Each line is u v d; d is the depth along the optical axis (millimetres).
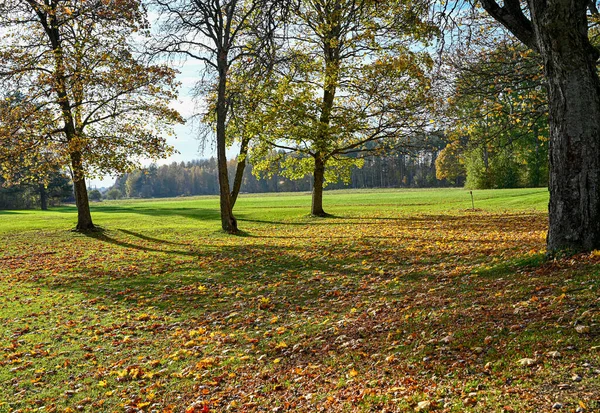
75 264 17031
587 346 4902
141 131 26094
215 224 30547
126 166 25672
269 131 27828
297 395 5559
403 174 126750
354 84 26844
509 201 37844
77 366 7438
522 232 17703
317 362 6504
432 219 27188
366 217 30656
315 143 27109
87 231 26438
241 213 38281
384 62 25094
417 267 12148
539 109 17281
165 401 6016
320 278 12266
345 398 5121
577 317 5684
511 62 15828
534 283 7582
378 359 6090
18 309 10961
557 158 8539
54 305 11266
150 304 11062
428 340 6289
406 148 29703
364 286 10828
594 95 8133
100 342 8539
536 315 6176
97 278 14367
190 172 181250
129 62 24062
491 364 5074
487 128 21516
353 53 26859
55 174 28172
